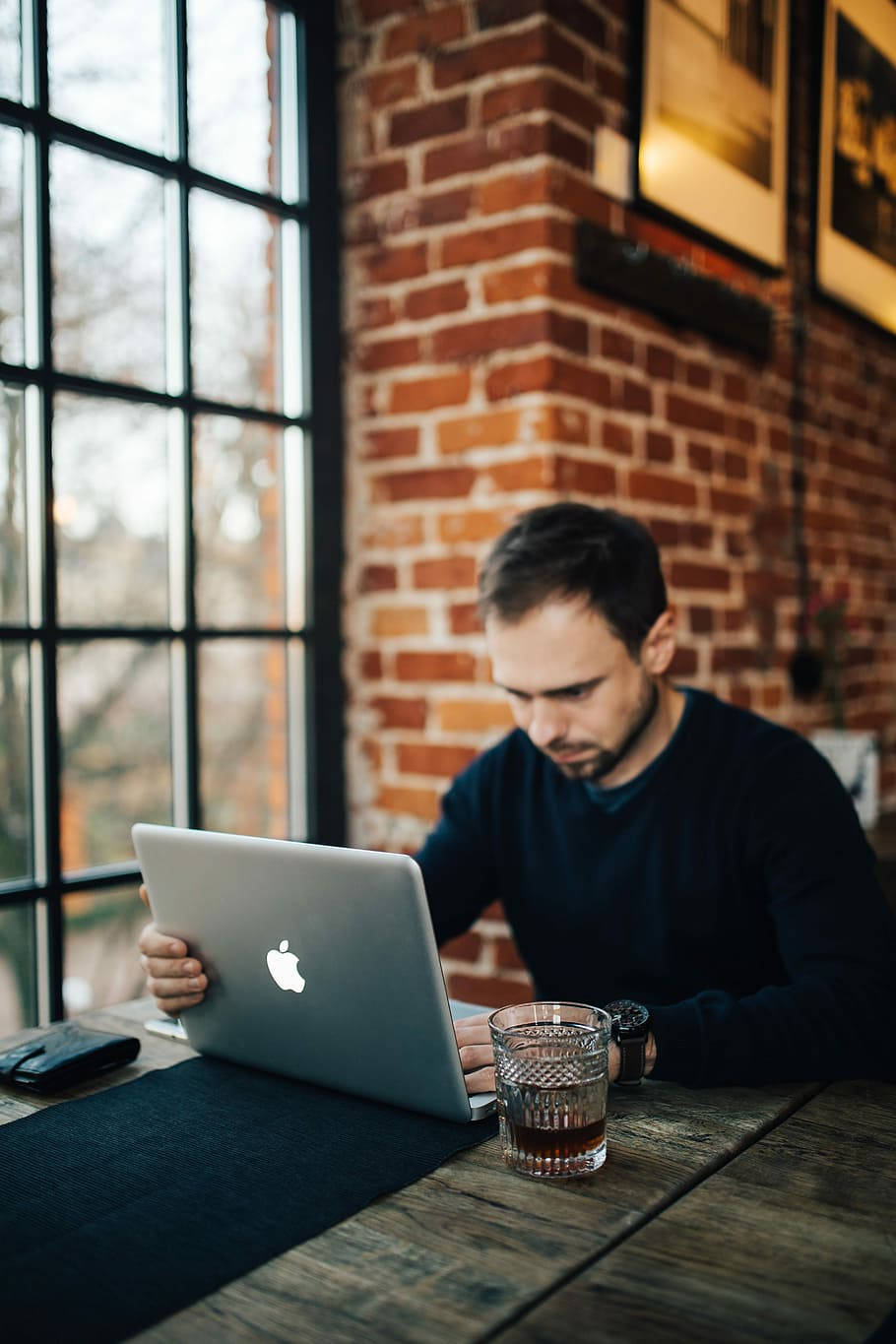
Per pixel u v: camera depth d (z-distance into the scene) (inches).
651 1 76.4
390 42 76.4
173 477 72.3
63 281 65.9
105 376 68.2
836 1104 38.4
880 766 110.3
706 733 53.5
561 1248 28.7
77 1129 37.1
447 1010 35.7
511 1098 33.0
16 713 65.1
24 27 63.6
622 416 75.3
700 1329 25.1
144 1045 45.9
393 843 78.9
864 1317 25.5
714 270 86.7
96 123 67.0
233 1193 32.2
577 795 55.6
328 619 79.8
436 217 74.4
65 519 66.7
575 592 47.5
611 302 74.4
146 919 72.2
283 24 77.3
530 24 69.4
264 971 40.1
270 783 78.5
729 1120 36.8
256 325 76.6
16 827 65.7
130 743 70.6
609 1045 38.2
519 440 70.6
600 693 48.6
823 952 43.9
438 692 75.9
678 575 81.2
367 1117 37.8
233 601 75.9
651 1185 32.1
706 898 51.3
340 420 79.9
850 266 103.0
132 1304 26.7
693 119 81.0
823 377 100.7
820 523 100.4
